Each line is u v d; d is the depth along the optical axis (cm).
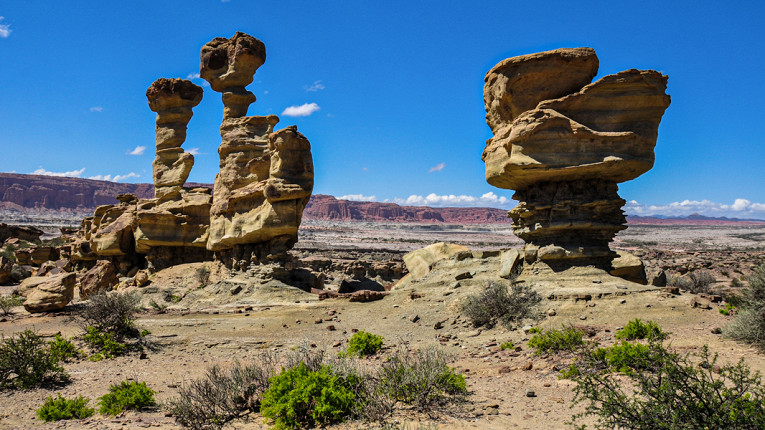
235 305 2648
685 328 1440
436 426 829
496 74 2089
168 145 3931
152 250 3756
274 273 2923
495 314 1788
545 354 1338
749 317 1228
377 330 1922
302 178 3025
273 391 966
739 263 5972
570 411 877
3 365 1354
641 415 610
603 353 1101
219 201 3403
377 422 888
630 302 1722
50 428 983
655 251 8681
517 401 974
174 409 1008
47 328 2075
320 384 969
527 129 1905
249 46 3456
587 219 2011
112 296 1994
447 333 1769
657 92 1872
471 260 2580
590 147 1898
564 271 2020
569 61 1980
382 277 5034
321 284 3181
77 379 1438
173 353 1781
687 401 601
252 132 3438
